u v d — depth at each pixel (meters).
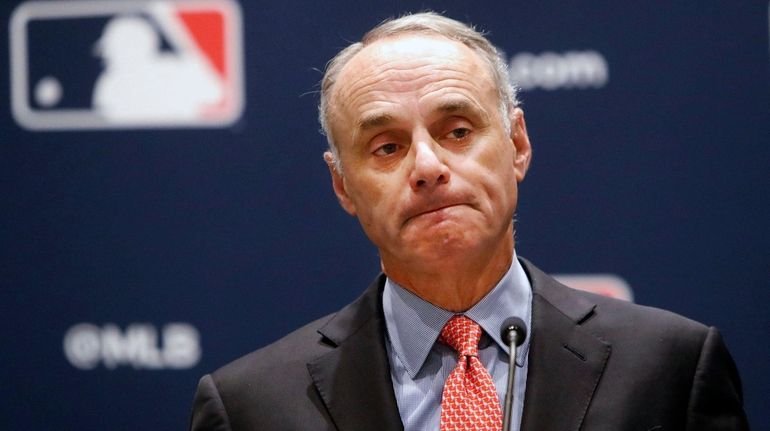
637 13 11.82
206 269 12.57
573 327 7.28
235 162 12.57
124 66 12.77
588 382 6.94
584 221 11.86
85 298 12.73
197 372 12.53
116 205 12.73
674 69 11.76
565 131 11.91
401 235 6.95
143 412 12.59
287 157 12.50
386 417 7.04
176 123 12.68
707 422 6.90
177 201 12.65
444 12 12.16
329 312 12.36
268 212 12.50
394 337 7.48
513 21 12.03
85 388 12.69
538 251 11.91
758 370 11.56
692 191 11.70
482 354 7.24
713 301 11.65
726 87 11.67
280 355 7.69
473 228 6.86
